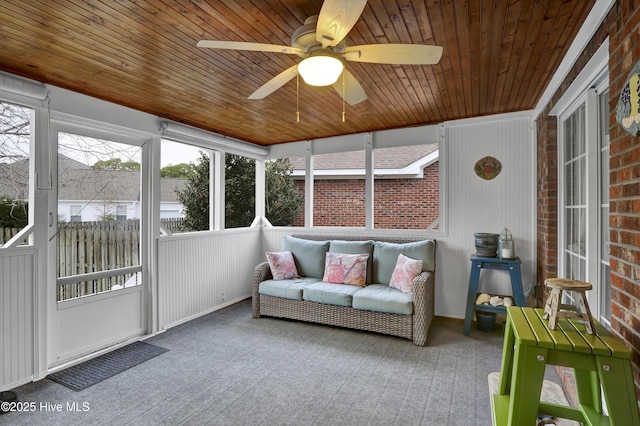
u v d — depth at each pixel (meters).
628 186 1.50
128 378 2.69
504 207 3.95
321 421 2.15
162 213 4.16
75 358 3.05
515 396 1.42
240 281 5.03
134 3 1.77
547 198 3.22
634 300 1.45
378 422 2.14
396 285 3.79
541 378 1.39
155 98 3.26
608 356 1.33
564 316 1.54
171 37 2.13
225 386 2.57
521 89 3.10
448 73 2.72
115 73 2.67
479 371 2.79
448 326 3.88
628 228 1.50
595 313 2.29
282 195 7.55
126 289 3.50
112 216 3.39
